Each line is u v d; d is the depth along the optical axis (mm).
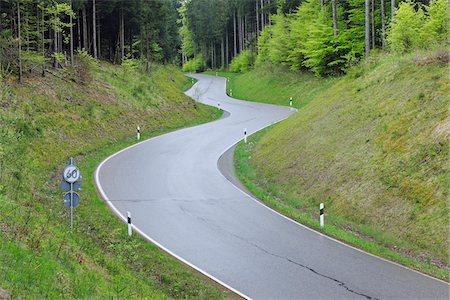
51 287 7789
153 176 20703
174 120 36156
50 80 29359
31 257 8648
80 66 33438
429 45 21781
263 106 44562
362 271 11219
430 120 15648
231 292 10180
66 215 14539
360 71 24062
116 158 24109
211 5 104125
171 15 86000
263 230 14266
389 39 25391
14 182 15125
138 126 29281
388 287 10273
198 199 17484
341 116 20766
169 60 85688
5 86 23812
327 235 13891
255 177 21109
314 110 24203
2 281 7215
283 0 61125
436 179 13531
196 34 108688
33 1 31781
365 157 16781
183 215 15609
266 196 17984
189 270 11375
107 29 56031
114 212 15734
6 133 18891
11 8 31047
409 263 11711
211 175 21109
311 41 41781
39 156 20609
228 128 33344
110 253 12297
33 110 24062
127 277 10391
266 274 11094
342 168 17234
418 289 10156
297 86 46844
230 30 102375
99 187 18703
